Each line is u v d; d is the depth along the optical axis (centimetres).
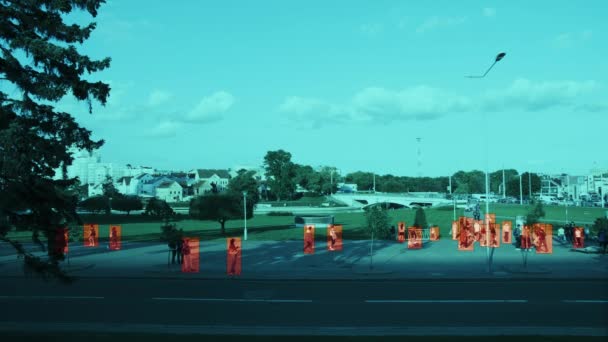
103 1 1364
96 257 3697
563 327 1625
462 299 2141
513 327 1623
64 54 1294
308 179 18200
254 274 2859
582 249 3744
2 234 1252
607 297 2164
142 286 2552
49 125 1333
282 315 1859
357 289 2419
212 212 5525
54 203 1301
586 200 14488
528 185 17262
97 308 2011
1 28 1233
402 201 13788
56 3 1295
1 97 1266
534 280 2628
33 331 1547
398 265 3159
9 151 1183
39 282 2681
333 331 1583
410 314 1856
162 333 1523
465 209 9950
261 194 18800
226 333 1560
